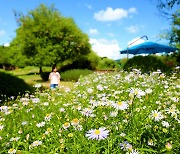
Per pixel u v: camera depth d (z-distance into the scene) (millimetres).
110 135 2852
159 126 3178
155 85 6750
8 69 50781
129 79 7832
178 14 18766
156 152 2746
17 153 2982
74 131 3357
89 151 2768
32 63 25938
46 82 23094
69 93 7379
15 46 34344
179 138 2945
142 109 3668
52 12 26844
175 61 21984
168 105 4125
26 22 25891
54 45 25500
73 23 27750
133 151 2625
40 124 3797
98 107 3859
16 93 10891
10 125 4309
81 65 30562
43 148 3189
